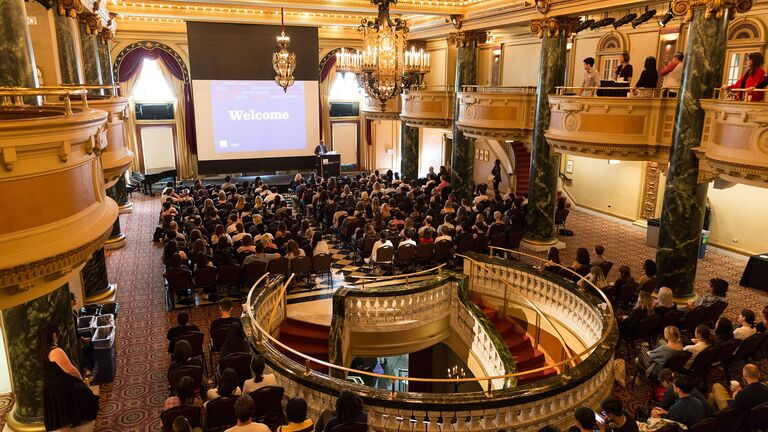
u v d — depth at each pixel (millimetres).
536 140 15172
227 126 21734
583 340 9430
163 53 23875
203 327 10445
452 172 19797
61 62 10695
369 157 29359
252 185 20062
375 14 18984
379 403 6141
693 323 9148
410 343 10586
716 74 10430
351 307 10031
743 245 14930
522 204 16922
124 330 10250
